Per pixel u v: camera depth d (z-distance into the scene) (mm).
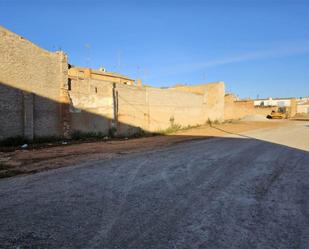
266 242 4008
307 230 4402
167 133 24359
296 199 5914
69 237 4156
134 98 23109
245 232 4328
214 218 4879
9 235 4219
